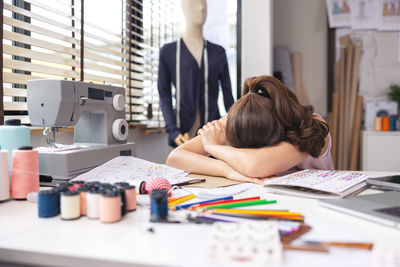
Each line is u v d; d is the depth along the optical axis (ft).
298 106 3.63
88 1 6.38
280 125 3.52
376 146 9.39
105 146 3.92
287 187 2.95
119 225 1.98
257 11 8.38
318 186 2.68
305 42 10.84
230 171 3.59
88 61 6.57
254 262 1.41
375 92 10.36
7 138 2.82
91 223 2.02
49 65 5.65
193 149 4.27
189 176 3.78
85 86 3.60
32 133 4.83
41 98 3.32
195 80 7.83
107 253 1.55
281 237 1.67
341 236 1.73
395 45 10.22
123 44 7.56
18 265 1.63
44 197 2.14
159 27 8.39
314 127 3.56
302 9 10.84
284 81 10.70
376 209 2.13
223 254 1.43
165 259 1.47
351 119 10.28
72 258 1.53
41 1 5.33
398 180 2.92
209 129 4.19
